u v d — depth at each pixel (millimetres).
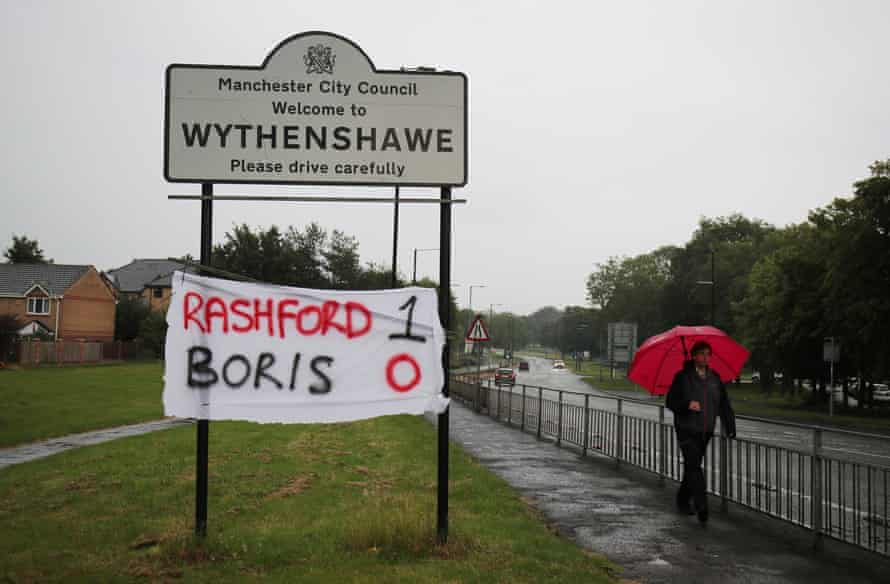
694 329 9211
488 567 6012
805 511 7578
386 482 10188
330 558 6207
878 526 6652
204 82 7074
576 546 7137
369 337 6910
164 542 6578
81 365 56531
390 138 7168
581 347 171250
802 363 45156
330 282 62812
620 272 121000
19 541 6891
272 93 7109
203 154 7055
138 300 86625
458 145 7203
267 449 13875
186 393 6727
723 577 6262
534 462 13227
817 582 6164
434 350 6930
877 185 35750
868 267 36125
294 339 6855
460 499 9000
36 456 14172
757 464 8414
